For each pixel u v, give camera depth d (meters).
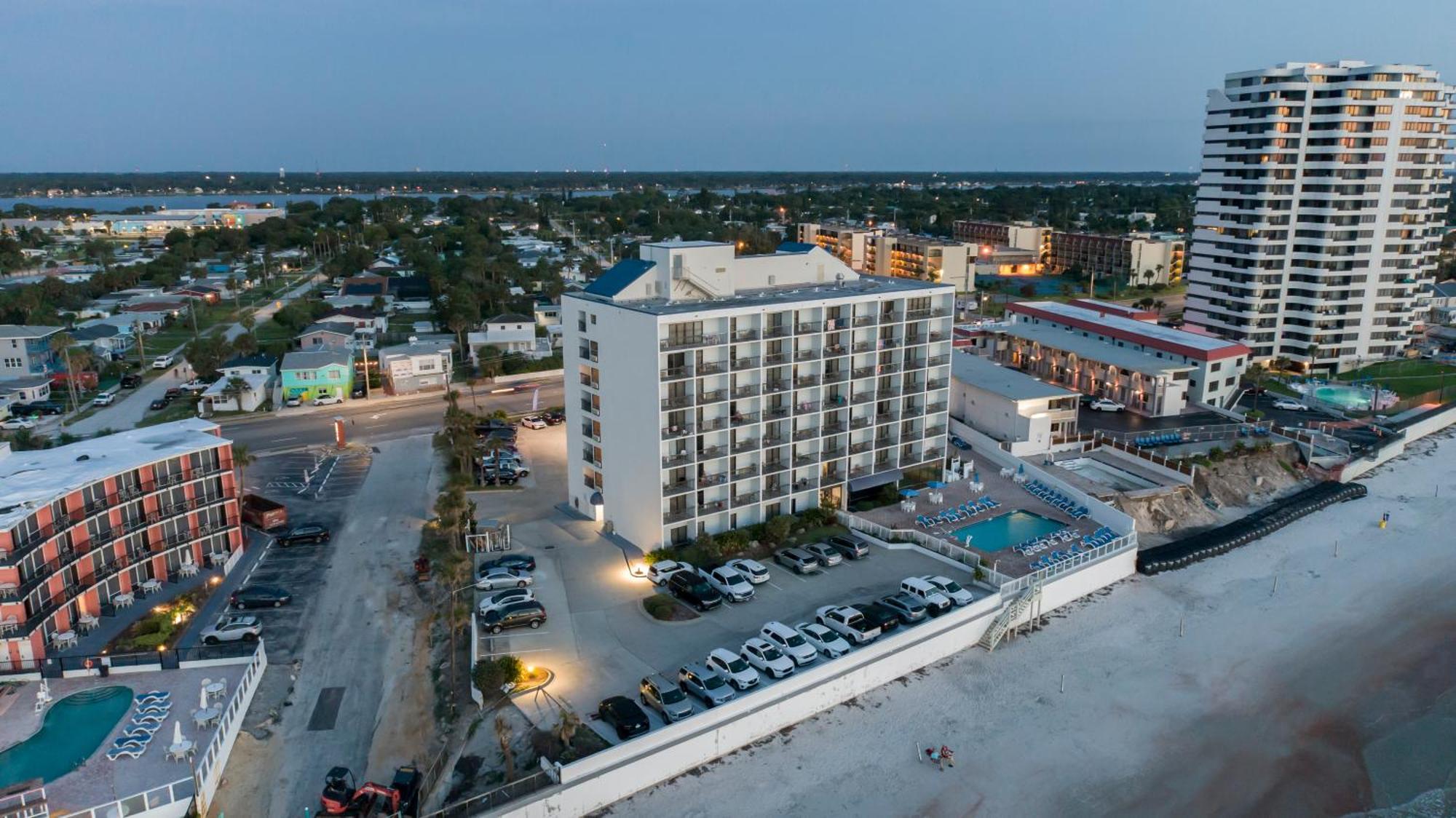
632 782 49.09
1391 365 152.12
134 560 68.12
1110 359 120.50
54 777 47.50
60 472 66.62
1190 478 92.75
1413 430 116.94
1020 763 52.78
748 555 75.88
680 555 74.06
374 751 51.69
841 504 85.88
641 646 61.47
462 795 46.88
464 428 97.38
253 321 179.38
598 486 83.50
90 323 161.12
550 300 192.62
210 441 75.19
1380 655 65.31
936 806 49.06
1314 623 69.81
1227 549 82.75
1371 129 142.25
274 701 56.06
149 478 70.00
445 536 79.06
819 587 70.38
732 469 79.19
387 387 135.62
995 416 104.19
